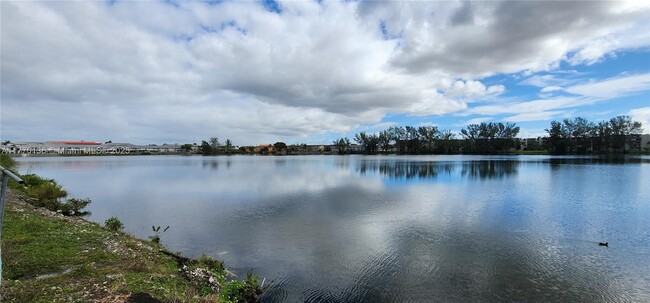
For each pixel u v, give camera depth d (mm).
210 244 18359
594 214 25484
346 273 14430
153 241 17203
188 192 39250
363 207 28719
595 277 14039
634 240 18844
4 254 10367
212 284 11227
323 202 31453
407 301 12133
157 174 64562
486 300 12203
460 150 174875
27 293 7852
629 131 139000
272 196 35469
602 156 127125
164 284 9773
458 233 20312
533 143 189750
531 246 17828
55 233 13547
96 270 9891
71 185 46844
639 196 33344
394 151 197250
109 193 38875
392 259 16000
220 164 103125
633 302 12086
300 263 15523
